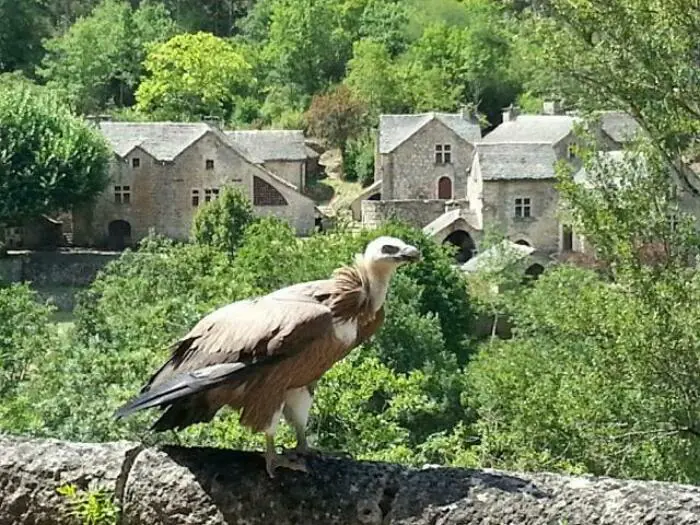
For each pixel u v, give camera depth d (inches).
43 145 2817.4
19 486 216.1
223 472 209.2
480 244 2689.5
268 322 194.7
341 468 207.0
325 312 197.0
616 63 825.5
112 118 3666.3
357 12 4783.5
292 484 205.9
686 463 839.1
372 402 911.0
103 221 2994.6
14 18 4589.1
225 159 2997.0
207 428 547.2
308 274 1657.2
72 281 2689.5
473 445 995.3
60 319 2440.9
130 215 3002.0
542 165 2849.4
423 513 199.5
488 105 4234.7
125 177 2994.6
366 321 203.2
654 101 835.4
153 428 203.9
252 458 211.9
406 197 3127.5
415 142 3105.3
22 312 1449.3
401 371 1449.3
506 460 893.8
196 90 4229.8
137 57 4507.9
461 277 2003.0
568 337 944.3
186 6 5147.6
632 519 189.2
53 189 2812.5
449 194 3117.6
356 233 2160.4
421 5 4709.6
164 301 1283.2
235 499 206.5
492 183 2842.0
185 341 201.6
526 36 883.4
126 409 194.4
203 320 202.5
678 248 852.0
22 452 218.4
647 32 816.9
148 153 2987.2
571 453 869.2
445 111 4074.8
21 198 2800.2
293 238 1795.0
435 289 1914.4
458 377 1360.7
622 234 842.2
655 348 812.6
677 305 820.6
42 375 1109.1
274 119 4146.2
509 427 957.8
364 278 202.1
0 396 1186.0
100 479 213.5
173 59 4247.0
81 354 969.5
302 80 4552.2
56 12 4940.9
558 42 840.3
